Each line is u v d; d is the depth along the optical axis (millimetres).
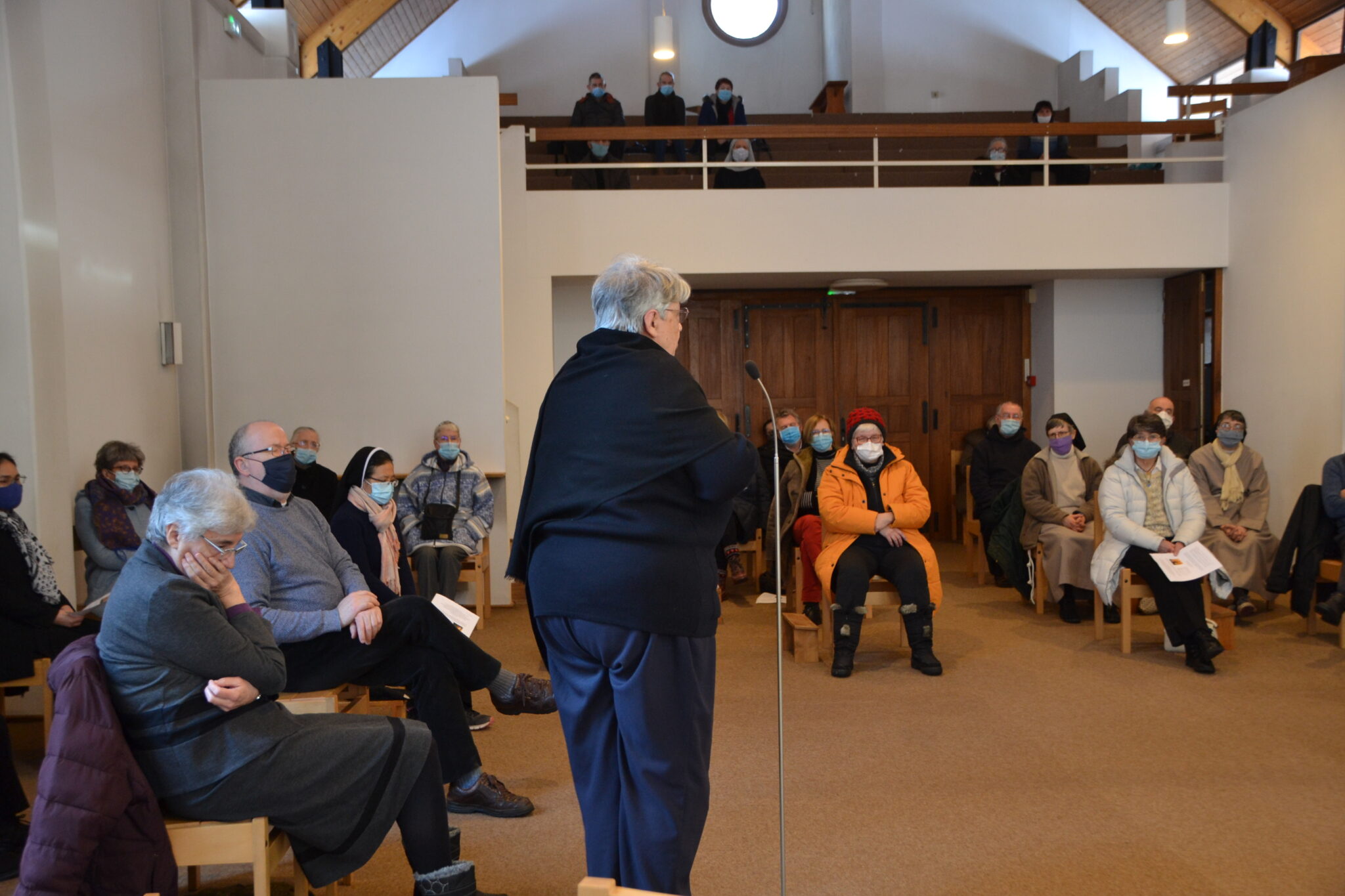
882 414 8117
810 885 2357
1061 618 5258
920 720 3607
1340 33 8812
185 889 2391
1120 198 6812
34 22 3891
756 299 8000
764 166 6727
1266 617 5246
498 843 2607
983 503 6355
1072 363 7699
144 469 5023
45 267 3965
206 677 1871
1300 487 6277
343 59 9703
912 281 7508
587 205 6602
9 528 3242
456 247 5699
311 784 1929
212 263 5609
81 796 1688
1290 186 6297
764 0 10805
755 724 3602
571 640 1794
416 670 2732
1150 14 9930
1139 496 4555
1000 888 2328
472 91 5672
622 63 10531
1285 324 6363
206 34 5684
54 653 3291
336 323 5672
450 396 5723
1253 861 2447
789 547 5512
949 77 10438
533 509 1843
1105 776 3031
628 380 1789
